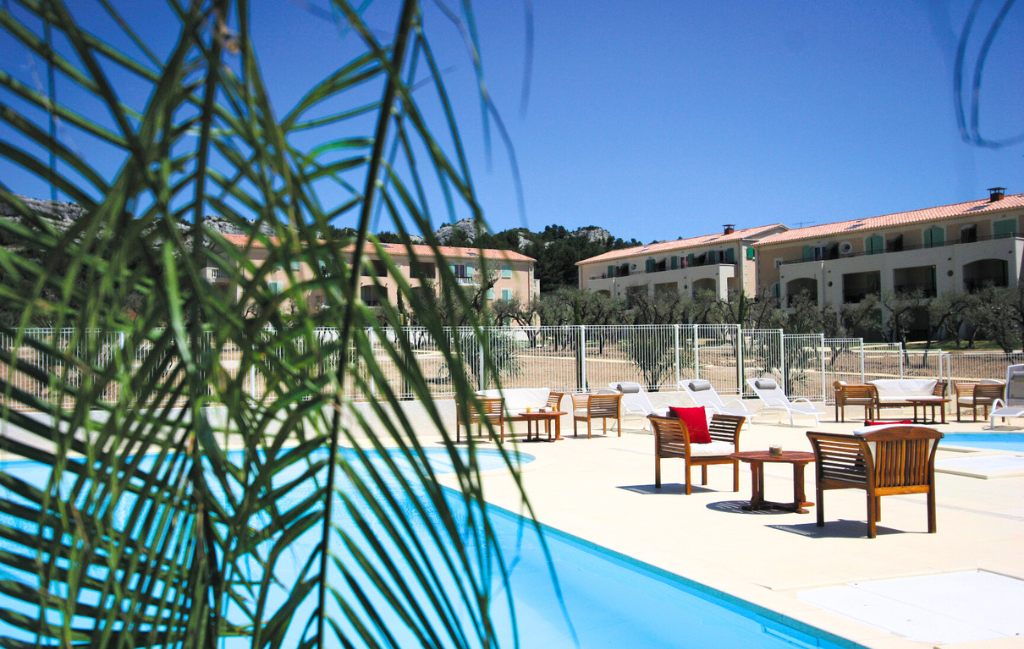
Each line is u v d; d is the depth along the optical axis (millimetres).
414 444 859
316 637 1028
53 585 1056
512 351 16797
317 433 1101
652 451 12852
